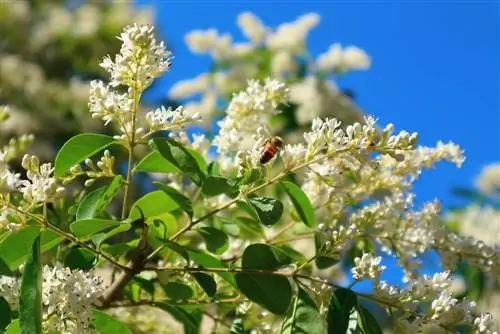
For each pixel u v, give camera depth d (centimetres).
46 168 89
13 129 212
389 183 100
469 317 90
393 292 90
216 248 91
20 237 88
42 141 218
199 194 103
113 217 94
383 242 100
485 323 90
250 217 100
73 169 91
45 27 270
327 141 90
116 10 273
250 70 185
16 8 270
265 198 91
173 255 99
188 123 92
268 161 91
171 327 107
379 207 99
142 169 92
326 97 167
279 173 92
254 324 98
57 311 89
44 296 88
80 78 270
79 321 88
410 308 90
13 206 88
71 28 268
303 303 89
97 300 89
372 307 102
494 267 100
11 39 268
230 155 102
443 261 100
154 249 94
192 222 91
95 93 90
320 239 91
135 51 89
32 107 220
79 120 222
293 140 164
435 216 101
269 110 101
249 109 101
